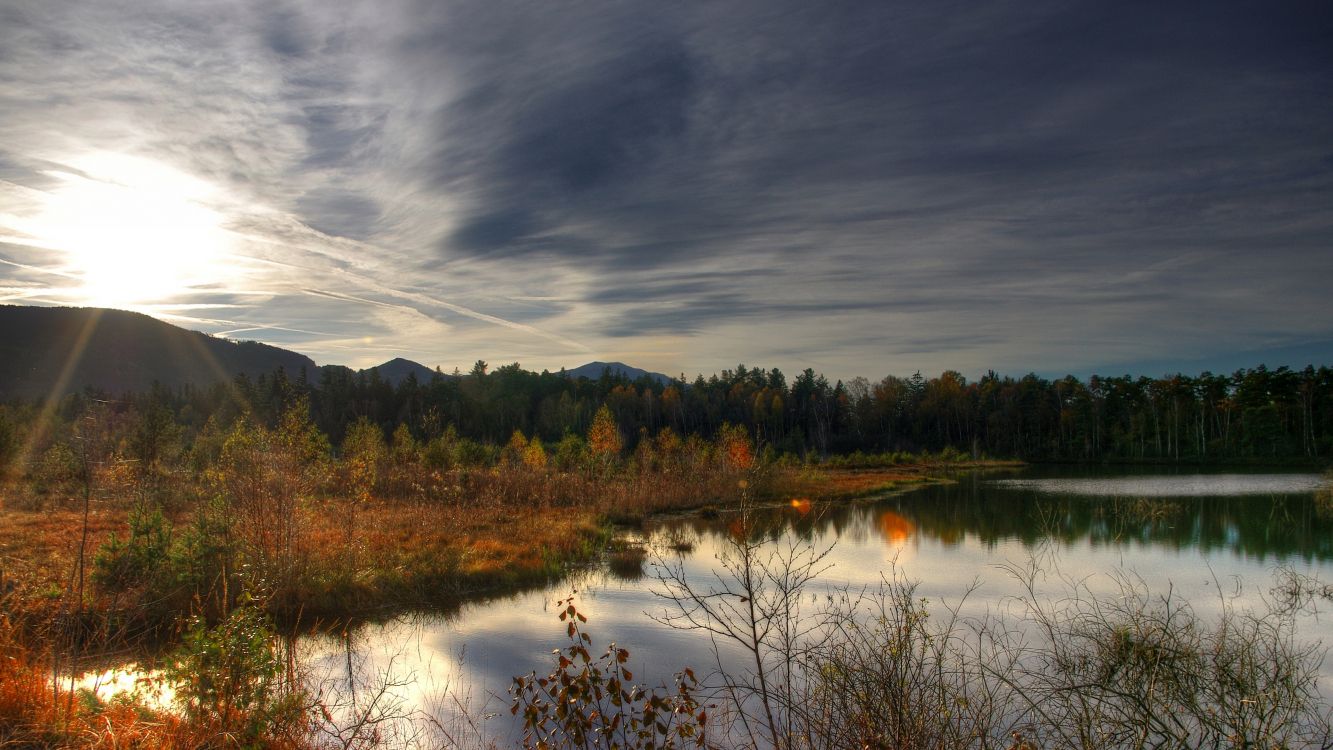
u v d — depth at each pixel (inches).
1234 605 509.7
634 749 206.2
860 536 866.8
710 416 3759.8
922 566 668.7
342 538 632.4
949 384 3818.9
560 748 220.7
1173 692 262.1
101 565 424.8
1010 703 285.3
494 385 4328.3
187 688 227.8
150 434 1087.6
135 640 356.5
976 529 933.2
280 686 282.7
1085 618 411.5
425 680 380.2
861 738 203.3
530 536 772.0
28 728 219.6
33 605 338.0
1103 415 3250.5
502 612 520.4
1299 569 655.8
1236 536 868.6
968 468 2561.5
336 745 275.9
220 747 218.4
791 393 4128.9
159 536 471.8
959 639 383.6
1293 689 256.4
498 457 1646.2
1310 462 2551.7
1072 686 251.8
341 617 498.0
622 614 511.5
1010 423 3334.2
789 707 218.2
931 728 215.9
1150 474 2167.8
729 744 268.8
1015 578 613.0
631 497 1123.9
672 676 372.5
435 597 554.6
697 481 1296.8
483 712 335.0
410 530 765.3
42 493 924.6
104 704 245.4
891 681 213.2
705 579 614.2
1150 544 809.5
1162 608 484.7
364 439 1357.0
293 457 565.0
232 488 556.4
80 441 274.2
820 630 418.0
